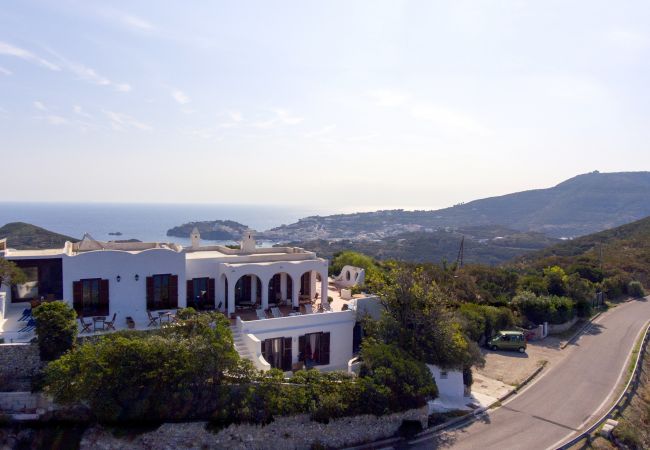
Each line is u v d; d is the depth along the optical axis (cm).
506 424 2528
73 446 1920
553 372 3388
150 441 1955
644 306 5953
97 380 1906
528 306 4506
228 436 2016
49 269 2753
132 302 2717
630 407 2864
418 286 2908
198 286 3031
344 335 2984
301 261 3203
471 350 2856
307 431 2134
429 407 2605
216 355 2069
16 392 2020
